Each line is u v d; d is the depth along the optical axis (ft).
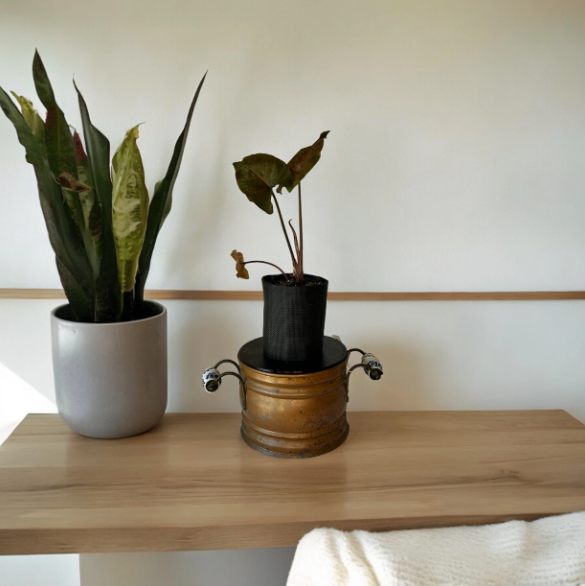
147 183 3.10
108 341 2.61
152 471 2.55
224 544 2.21
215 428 3.03
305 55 3.04
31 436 2.85
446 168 3.22
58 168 2.44
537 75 3.16
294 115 3.10
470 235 3.31
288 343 2.65
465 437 2.99
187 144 3.06
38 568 3.42
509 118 3.19
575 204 3.33
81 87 2.96
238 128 3.08
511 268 3.37
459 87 3.14
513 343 3.46
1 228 3.05
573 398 3.57
